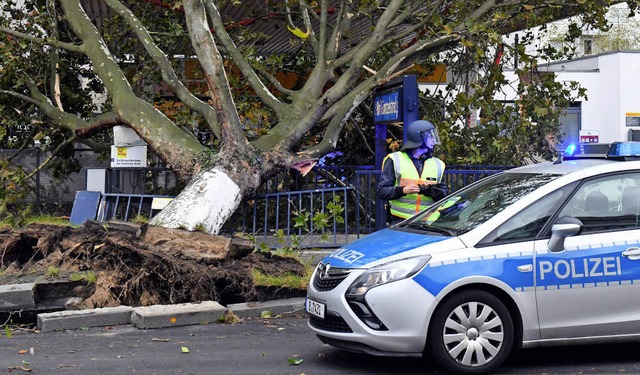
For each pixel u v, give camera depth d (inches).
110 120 558.3
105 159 647.1
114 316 378.6
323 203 524.1
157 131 522.9
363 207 542.3
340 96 524.7
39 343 340.2
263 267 438.9
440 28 564.4
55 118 585.6
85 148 668.1
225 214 483.2
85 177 624.1
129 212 547.2
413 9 563.5
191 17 490.3
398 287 278.7
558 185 301.0
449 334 280.5
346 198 530.6
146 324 368.5
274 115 633.0
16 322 380.2
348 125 665.6
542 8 650.2
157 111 536.1
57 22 628.4
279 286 422.6
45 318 367.2
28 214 577.3
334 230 522.6
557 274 287.7
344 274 291.6
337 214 499.5
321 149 531.8
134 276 403.9
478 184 341.4
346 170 563.2
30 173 607.5
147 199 548.1
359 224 536.4
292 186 550.6
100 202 548.1
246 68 542.6
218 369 294.0
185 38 640.4
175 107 601.6
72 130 576.4
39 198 636.1
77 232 432.8
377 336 278.7
